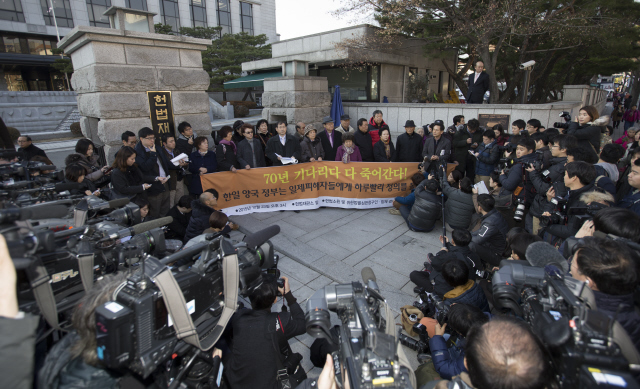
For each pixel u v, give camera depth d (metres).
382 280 4.43
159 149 5.79
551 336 1.27
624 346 1.25
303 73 9.15
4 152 4.23
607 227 2.18
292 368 2.40
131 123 6.06
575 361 1.15
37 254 1.62
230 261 1.87
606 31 9.70
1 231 1.33
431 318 3.08
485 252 4.07
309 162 6.86
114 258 2.15
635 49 11.99
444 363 2.20
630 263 1.65
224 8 38.66
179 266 2.09
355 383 1.22
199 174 6.18
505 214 5.22
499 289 1.94
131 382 1.49
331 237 5.71
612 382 1.07
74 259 1.92
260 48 29.64
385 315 1.56
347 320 1.58
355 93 12.81
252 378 2.13
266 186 6.69
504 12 9.30
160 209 5.88
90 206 2.66
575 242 2.26
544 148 5.05
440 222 6.33
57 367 1.42
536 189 4.23
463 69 13.85
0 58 27.66
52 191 3.08
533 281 1.91
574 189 3.35
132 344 1.34
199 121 6.97
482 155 6.11
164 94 6.36
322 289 1.74
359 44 10.95
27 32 29.64
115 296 1.40
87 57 5.75
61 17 30.86
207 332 1.78
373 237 5.72
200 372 1.75
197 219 4.54
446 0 9.64
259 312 2.30
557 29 9.77
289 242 5.51
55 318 1.71
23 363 1.05
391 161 7.34
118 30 5.59
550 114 7.89
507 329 1.17
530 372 1.06
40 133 17.72
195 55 6.68
